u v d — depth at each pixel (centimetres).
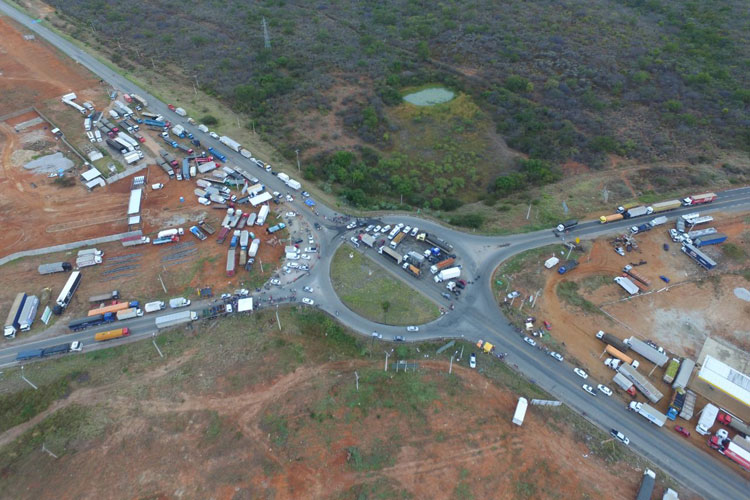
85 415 8425
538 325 10188
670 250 11794
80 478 7575
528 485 7606
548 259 11438
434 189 14688
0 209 12488
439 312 10444
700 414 8581
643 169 14725
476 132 17025
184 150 14612
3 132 15012
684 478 7844
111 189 13275
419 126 17275
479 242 12169
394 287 10994
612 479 7756
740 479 7850
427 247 12081
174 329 10006
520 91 18738
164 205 12812
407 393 8900
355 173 14475
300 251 11812
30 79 17212
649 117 17000
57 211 12519
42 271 10900
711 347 9575
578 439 8269
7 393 8738
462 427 8356
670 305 10531
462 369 9375
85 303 10438
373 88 18888
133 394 8800
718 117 16675
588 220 12744
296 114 17212
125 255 11512
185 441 8088
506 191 14400
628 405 8812
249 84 18275
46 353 9400
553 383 9194
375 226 12575
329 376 9200
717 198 13275
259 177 14050
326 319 10231
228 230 12131
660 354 9312
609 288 10894
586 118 17025
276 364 9344
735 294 10712
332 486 7556
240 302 10294
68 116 15775
